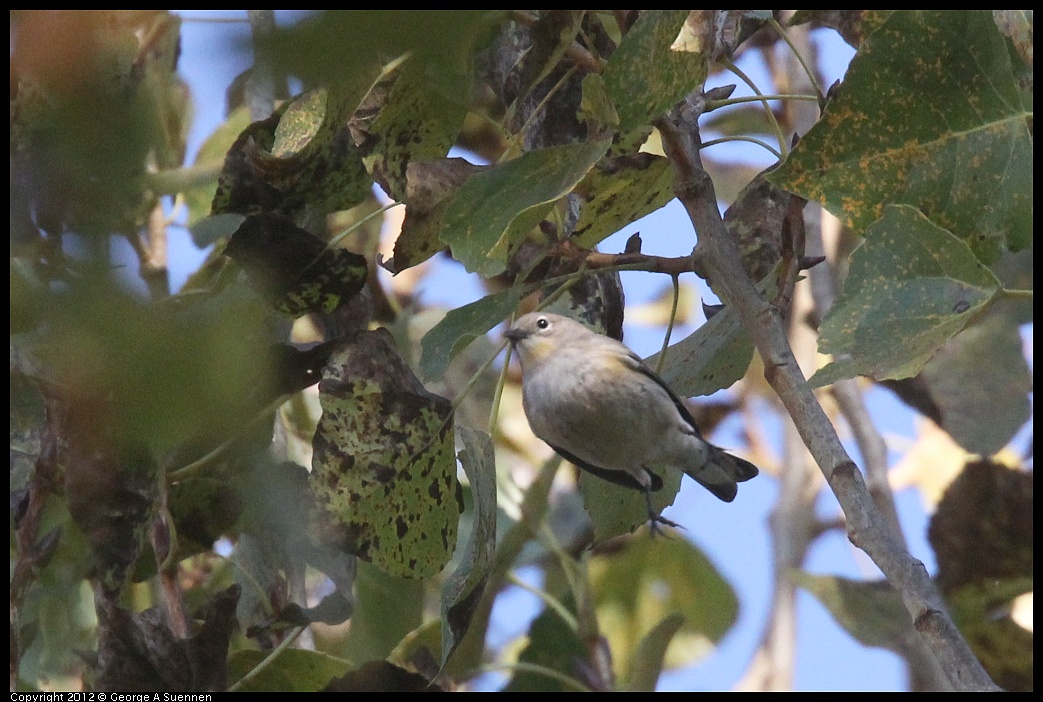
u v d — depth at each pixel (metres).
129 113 1.90
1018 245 5.90
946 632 4.56
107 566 6.57
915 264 5.68
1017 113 5.89
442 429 6.48
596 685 9.45
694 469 9.77
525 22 5.69
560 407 9.37
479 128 11.22
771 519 11.10
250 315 1.93
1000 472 9.88
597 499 9.15
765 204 7.86
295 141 6.07
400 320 10.71
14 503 7.14
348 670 7.43
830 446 5.27
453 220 5.64
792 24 7.21
